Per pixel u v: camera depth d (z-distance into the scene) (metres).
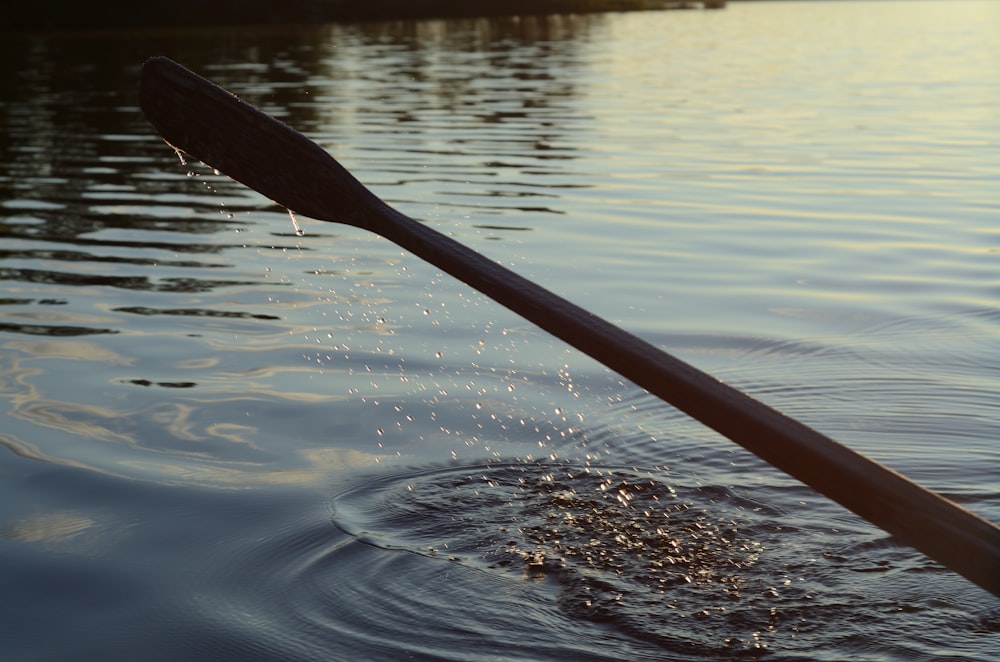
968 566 1.48
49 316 5.01
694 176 8.59
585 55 21.83
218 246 6.43
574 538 3.02
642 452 3.57
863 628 2.57
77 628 2.58
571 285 5.55
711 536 3.03
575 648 2.49
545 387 4.12
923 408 3.90
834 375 4.25
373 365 4.36
